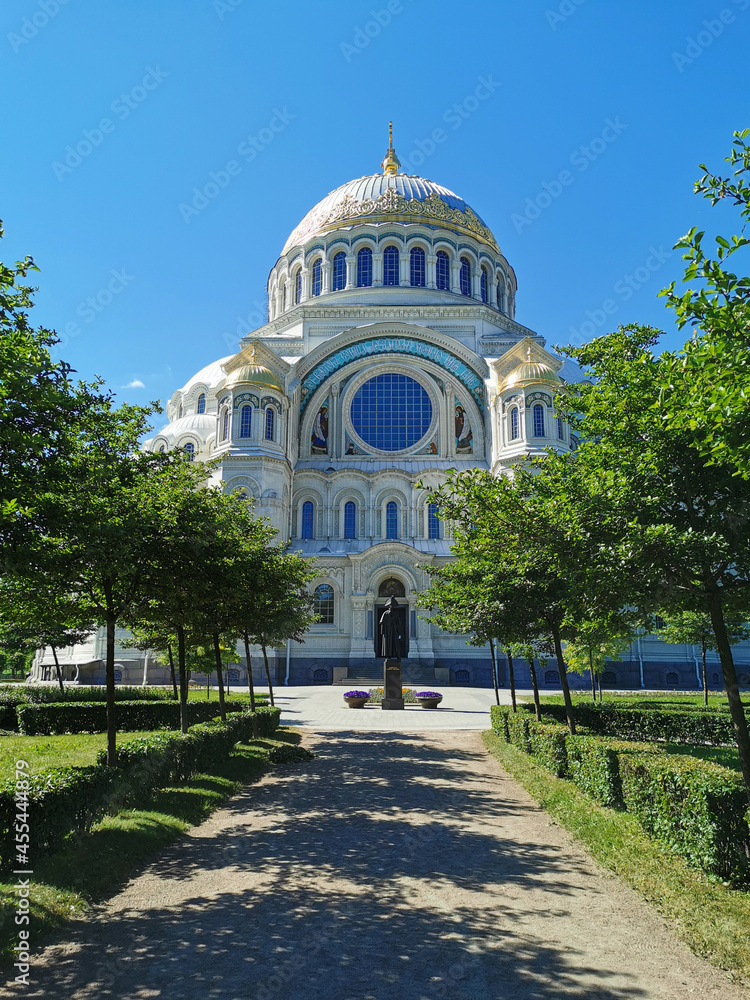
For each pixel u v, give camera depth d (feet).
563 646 114.01
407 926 29.37
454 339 211.20
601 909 31.19
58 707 97.45
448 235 241.35
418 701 134.00
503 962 26.11
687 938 27.58
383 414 216.95
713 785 33.19
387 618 177.88
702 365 31.30
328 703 137.59
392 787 58.18
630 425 40.73
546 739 61.72
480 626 75.10
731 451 30.78
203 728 65.00
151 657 185.88
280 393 197.98
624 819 42.45
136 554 47.03
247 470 187.42
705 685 107.45
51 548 38.52
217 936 28.32
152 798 48.70
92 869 34.42
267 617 87.25
